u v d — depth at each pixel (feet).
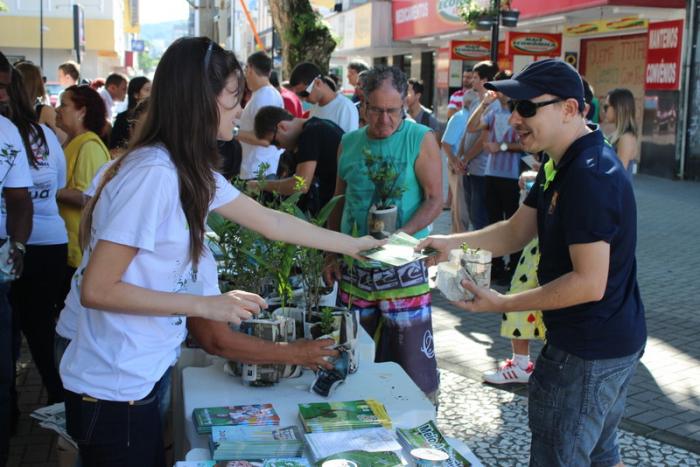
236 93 7.57
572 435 8.45
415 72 84.43
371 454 7.64
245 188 12.67
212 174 7.50
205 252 8.25
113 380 7.47
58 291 14.02
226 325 9.18
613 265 8.20
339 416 8.44
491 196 24.84
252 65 23.94
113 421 7.57
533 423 8.81
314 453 7.73
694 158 49.65
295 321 10.04
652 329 20.30
